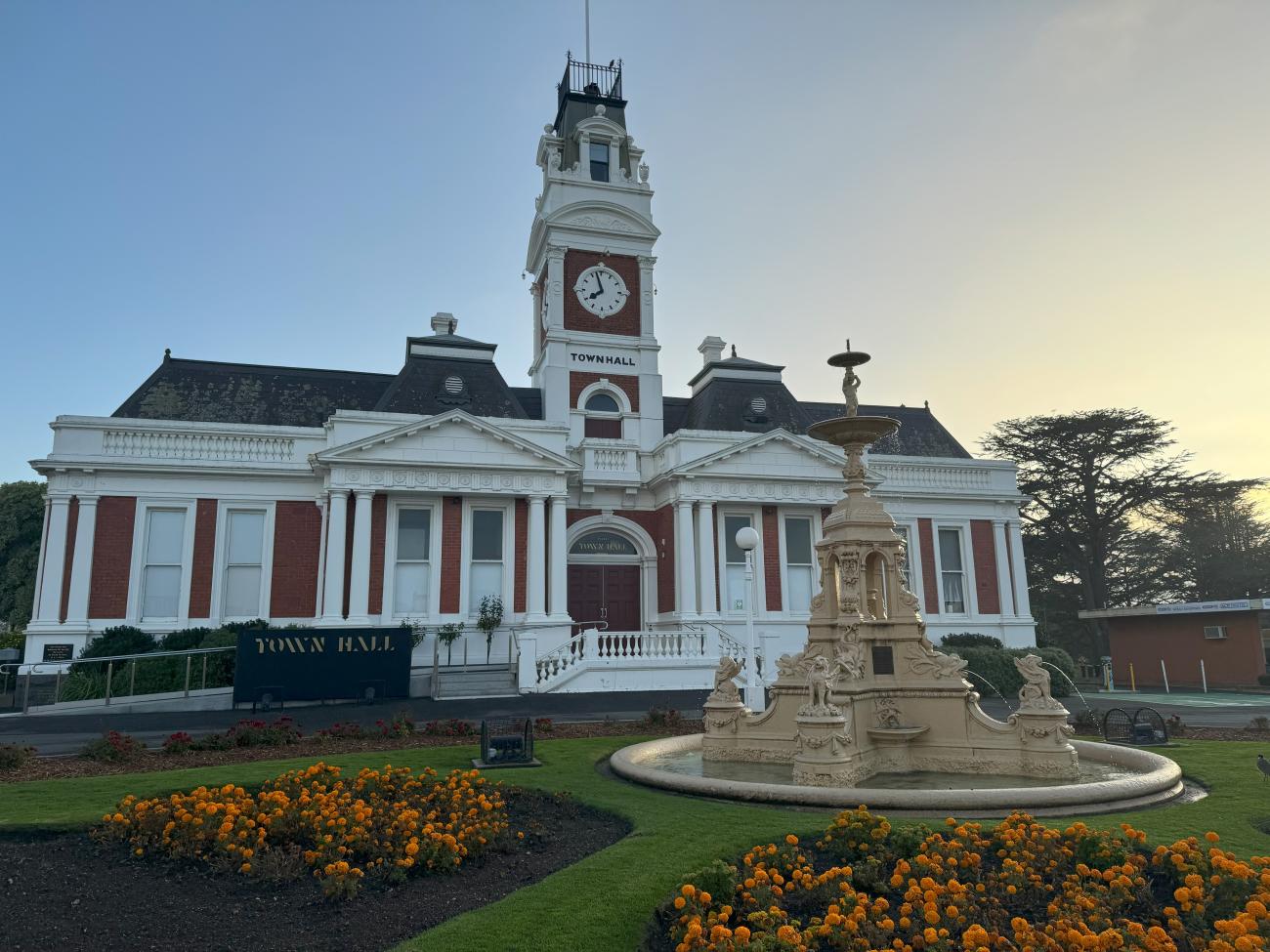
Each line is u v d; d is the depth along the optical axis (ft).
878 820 24.06
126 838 26.78
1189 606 126.11
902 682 39.19
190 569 91.15
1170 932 18.21
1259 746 46.24
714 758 40.98
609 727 55.67
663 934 19.54
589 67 130.21
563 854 26.32
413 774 36.40
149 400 97.96
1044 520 185.16
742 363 118.83
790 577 106.11
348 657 71.67
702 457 101.71
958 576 120.37
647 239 117.60
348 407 105.29
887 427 41.86
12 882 23.52
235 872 24.39
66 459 88.84
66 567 87.71
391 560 92.32
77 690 74.64
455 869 24.80
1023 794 28.43
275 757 44.27
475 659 91.91
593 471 105.09
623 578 106.63
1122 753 38.34
